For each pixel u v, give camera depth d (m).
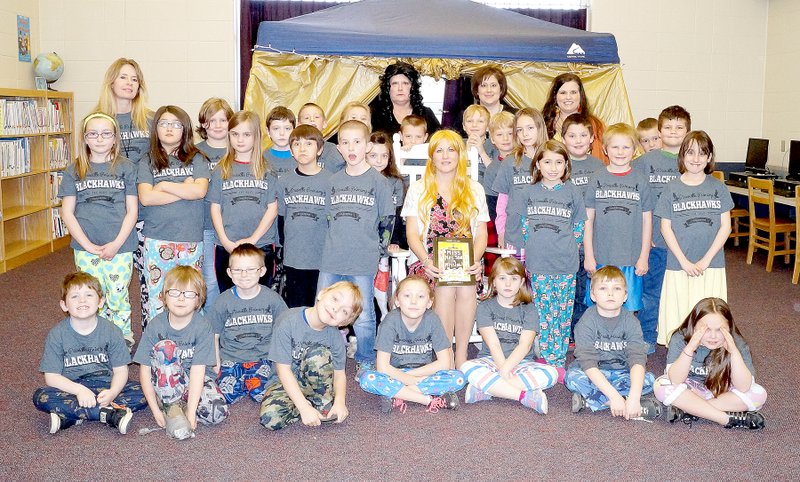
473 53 6.09
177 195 3.97
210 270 4.27
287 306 3.98
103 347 3.31
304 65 5.99
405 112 5.45
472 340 4.18
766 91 9.40
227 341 3.65
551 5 9.06
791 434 3.25
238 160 4.07
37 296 5.77
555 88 4.90
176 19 8.81
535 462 2.94
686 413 3.36
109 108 4.20
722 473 2.85
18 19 8.08
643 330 4.53
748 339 4.80
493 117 4.67
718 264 4.14
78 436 3.17
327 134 6.13
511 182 4.32
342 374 3.40
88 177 3.91
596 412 3.52
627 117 6.47
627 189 4.17
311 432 3.24
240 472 2.82
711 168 4.13
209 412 3.25
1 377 3.91
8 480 2.73
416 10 6.71
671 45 9.25
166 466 2.87
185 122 4.04
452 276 3.82
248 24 8.80
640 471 2.86
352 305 3.22
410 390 3.49
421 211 3.97
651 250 4.46
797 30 8.75
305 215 4.00
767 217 7.96
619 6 9.11
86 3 8.71
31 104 7.17
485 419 3.42
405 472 2.84
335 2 8.84
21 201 7.51
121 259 3.99
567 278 4.02
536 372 3.66
